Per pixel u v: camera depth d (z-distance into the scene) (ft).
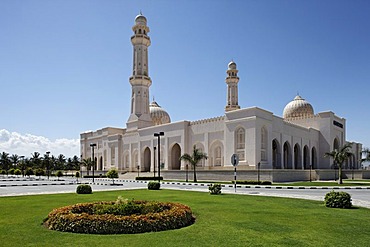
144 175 216.13
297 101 254.68
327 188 105.09
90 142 309.83
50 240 28.73
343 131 256.11
